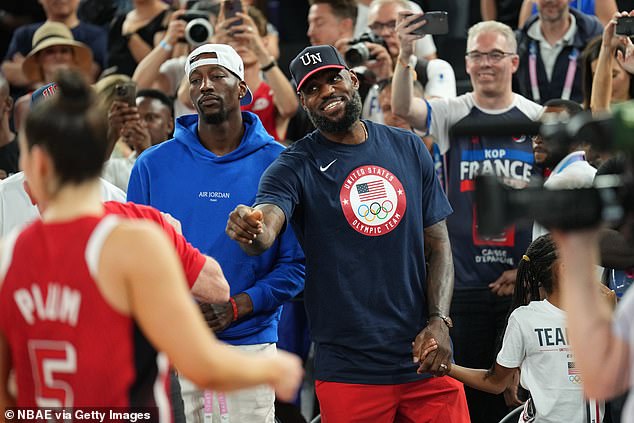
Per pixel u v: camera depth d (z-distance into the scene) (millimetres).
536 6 24953
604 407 15531
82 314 8930
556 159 7836
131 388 9172
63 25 26875
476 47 19984
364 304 15102
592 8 25297
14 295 9172
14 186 15109
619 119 7301
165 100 22359
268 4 32312
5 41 33656
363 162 15297
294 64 15414
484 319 19344
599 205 7562
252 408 15914
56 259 8977
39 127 8961
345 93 15148
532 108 20250
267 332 16344
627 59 18953
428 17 19312
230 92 16422
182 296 8883
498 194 7387
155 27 27188
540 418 15047
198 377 8812
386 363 15195
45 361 9164
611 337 8078
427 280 15516
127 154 21500
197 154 16422
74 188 9086
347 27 24953
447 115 20094
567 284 8031
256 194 16297
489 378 15406
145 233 8930
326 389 15391
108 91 20656
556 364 14977
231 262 16109
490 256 19375
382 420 15352
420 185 15555
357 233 15086
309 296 15391
